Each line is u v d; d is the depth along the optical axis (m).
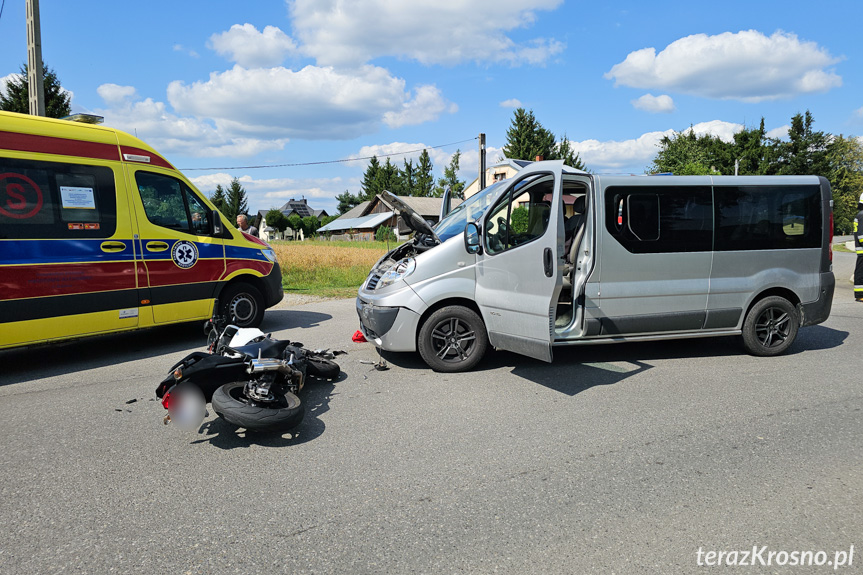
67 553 2.78
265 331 8.48
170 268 7.33
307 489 3.42
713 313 6.21
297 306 11.28
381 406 4.91
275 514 3.13
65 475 3.66
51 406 5.10
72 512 3.19
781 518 3.02
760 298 6.43
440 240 6.03
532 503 3.20
